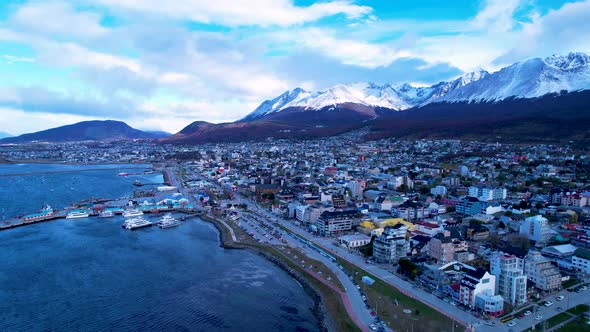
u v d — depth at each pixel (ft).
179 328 511.40
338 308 546.26
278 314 552.41
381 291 588.09
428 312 514.27
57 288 634.84
